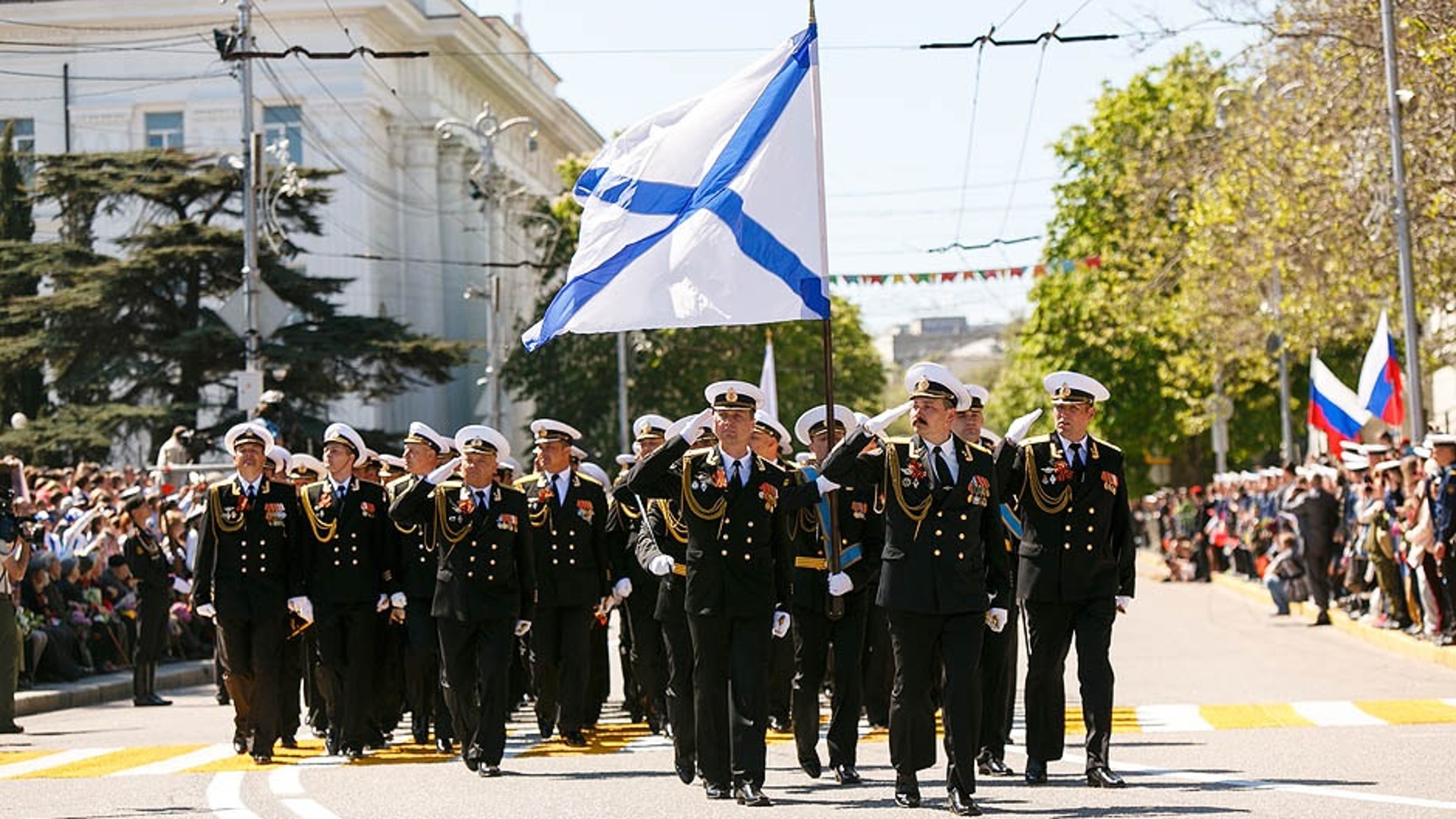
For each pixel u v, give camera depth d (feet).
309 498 62.75
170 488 117.29
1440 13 122.42
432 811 47.98
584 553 66.13
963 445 47.67
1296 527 136.05
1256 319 188.85
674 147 57.11
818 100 56.49
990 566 47.60
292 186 207.10
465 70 309.22
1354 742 58.59
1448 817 42.47
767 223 55.72
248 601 61.21
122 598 110.32
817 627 52.54
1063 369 270.26
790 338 284.00
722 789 49.39
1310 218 147.74
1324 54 142.00
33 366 212.84
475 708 57.47
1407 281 123.65
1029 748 51.57
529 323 288.51
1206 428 268.41
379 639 63.98
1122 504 51.19
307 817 47.29
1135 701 76.48
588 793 51.08
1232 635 120.26
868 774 54.85
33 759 65.05
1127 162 208.03
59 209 241.55
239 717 64.23
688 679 52.80
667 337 279.08
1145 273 224.53
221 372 211.20
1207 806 45.19
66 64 276.62
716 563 48.88
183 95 276.00
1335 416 142.72
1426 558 100.27
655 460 49.49
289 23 275.39
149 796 52.70
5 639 76.74
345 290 273.75
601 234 57.21
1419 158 131.44
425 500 57.62
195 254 206.39
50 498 114.62
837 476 47.93
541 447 66.54
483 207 234.79
